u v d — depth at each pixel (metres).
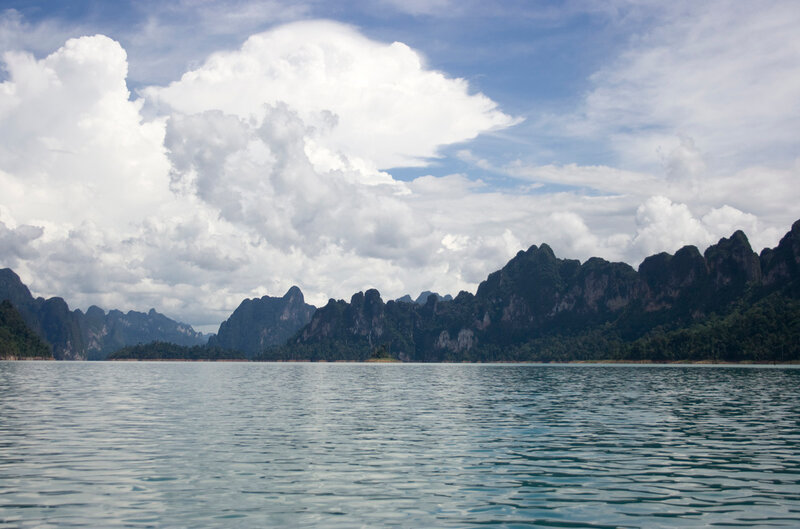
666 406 50.47
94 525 15.38
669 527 15.43
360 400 58.56
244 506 17.34
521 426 36.41
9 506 17.09
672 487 19.86
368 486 19.94
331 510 17.00
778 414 43.34
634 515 16.52
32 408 45.72
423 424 37.44
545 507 17.36
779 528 15.29
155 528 15.16
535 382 99.25
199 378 114.75
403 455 25.86
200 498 18.22
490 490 19.44
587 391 72.25
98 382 89.75
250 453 26.14
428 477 21.38
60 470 22.06
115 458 24.58
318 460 24.59
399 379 118.31
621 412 45.06
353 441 29.97
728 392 69.25
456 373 164.12
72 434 31.44
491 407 50.00
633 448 27.84
